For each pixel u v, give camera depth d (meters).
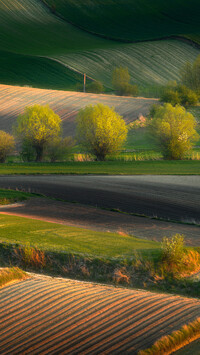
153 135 71.19
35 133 66.44
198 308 14.49
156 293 16.47
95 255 20.45
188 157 70.19
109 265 19.55
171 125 68.56
